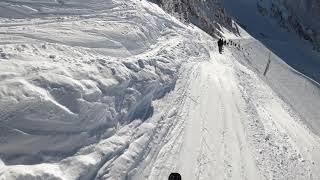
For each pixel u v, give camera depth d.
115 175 8.95
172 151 11.43
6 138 7.76
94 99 10.31
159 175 10.02
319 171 20.28
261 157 15.26
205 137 13.57
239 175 12.52
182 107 14.82
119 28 17.06
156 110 13.23
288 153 18.64
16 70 9.36
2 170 7.14
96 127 9.91
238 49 52.94
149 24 20.78
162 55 18.12
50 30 13.79
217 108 17.17
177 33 24.77
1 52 10.11
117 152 9.70
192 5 50.16
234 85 22.86
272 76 54.19
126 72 12.95
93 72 11.40
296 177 16.50
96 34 15.18
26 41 12.02
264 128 19.08
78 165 8.38
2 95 8.27
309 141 25.48
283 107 30.89
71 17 16.05
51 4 16.28
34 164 7.82
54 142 8.53
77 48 13.12
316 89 63.16
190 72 19.33
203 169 11.49
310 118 45.03
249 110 20.06
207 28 50.88
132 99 12.12
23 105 8.43
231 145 14.34
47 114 8.73
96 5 18.81
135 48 16.66
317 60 106.31
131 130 11.02
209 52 29.36
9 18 13.73
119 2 20.97
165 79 15.64
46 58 10.96
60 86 9.62
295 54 102.25
